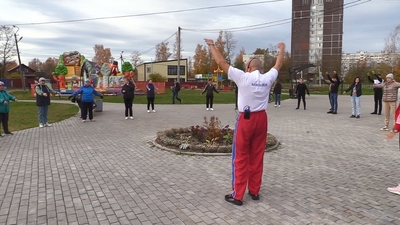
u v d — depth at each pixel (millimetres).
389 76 9781
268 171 5594
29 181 5086
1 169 5766
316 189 4664
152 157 6617
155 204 4137
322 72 59281
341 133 9422
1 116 9242
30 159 6480
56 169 5762
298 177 5246
